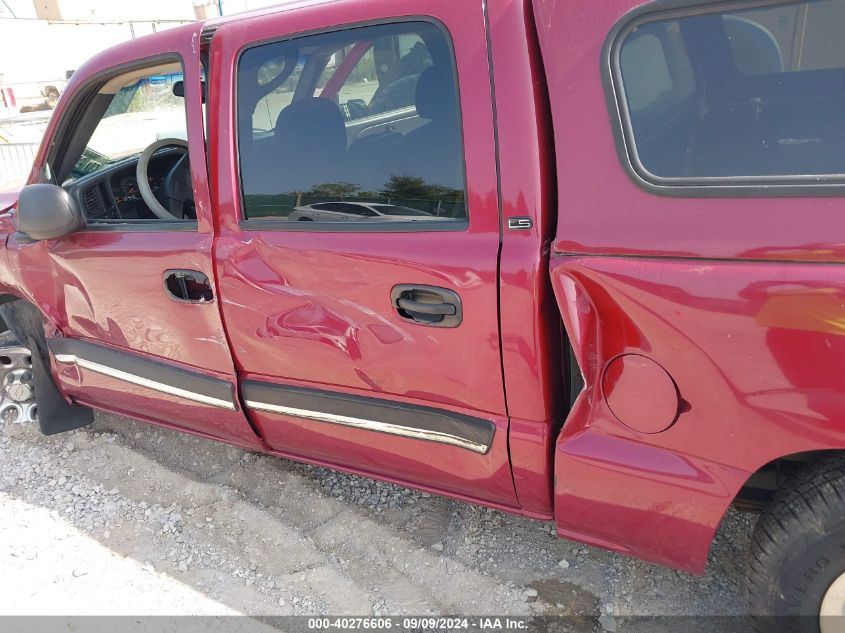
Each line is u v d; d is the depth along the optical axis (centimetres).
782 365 156
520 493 210
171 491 301
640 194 168
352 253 209
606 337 176
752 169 160
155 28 2525
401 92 201
